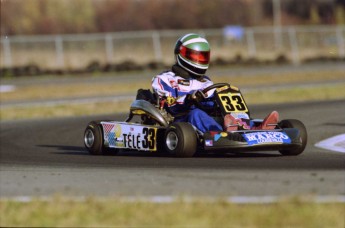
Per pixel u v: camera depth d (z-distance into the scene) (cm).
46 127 4112
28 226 1502
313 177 1983
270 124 2500
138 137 2636
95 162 2542
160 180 1984
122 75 8825
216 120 2570
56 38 9588
